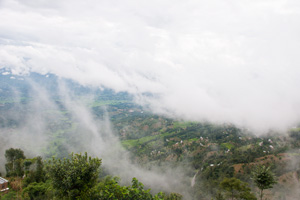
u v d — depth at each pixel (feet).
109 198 79.20
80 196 78.64
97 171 86.43
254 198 136.98
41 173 176.35
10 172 222.28
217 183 258.37
